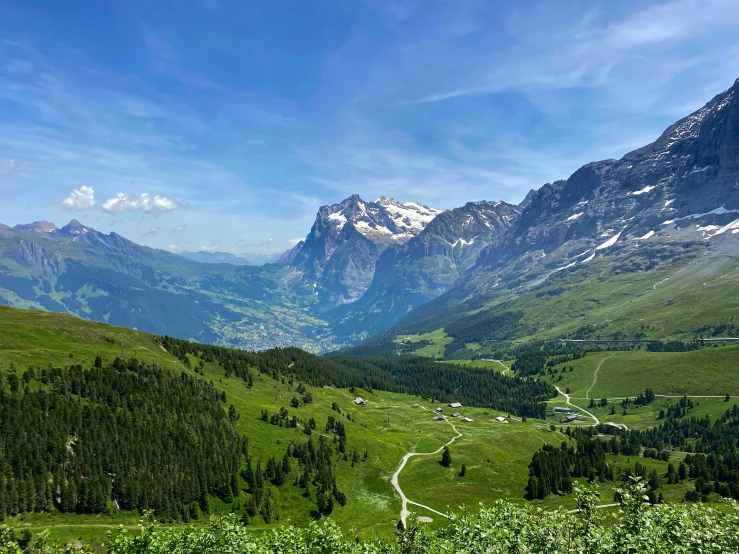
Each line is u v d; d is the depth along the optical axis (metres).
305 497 157.75
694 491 148.75
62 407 140.00
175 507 130.25
